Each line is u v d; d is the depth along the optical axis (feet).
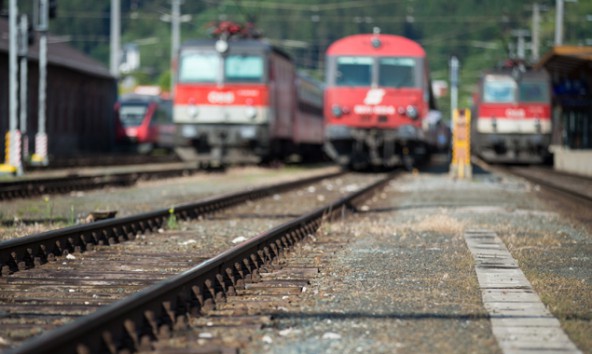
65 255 114.62
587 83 471.21
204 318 75.31
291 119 411.75
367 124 337.31
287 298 86.07
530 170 436.35
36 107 527.81
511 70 444.96
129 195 233.55
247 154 352.49
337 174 349.82
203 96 347.36
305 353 64.85
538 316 77.41
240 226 158.81
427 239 138.21
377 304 83.71
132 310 66.80
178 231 147.74
